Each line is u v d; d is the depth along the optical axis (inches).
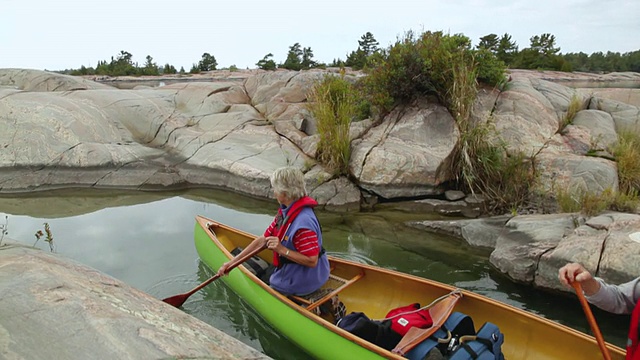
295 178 152.5
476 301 155.2
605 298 98.4
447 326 133.4
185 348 94.7
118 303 110.4
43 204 314.0
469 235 248.1
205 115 442.9
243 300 186.4
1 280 109.0
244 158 358.3
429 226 265.7
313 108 369.4
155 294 190.9
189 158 378.3
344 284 173.9
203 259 216.8
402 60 358.9
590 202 232.1
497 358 124.1
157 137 413.4
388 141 336.5
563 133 346.9
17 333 88.3
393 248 242.7
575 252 194.1
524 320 145.9
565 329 137.1
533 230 222.1
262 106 459.8
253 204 316.8
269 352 161.0
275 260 165.6
